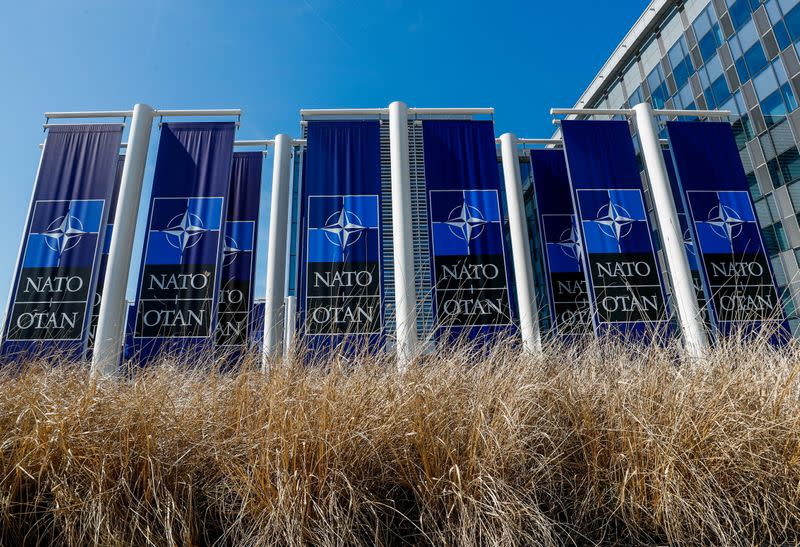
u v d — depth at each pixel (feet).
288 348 14.43
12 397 11.34
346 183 35.76
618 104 94.32
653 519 10.93
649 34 85.66
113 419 11.07
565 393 12.82
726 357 14.51
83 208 34.30
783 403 12.09
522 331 35.04
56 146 35.83
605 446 11.98
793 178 58.85
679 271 35.12
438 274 33.86
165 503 9.85
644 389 12.66
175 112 38.19
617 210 35.70
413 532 10.32
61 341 31.14
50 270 32.86
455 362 14.16
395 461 10.84
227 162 35.94
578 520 11.13
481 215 35.29
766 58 62.85
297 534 9.32
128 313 35.94
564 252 38.63
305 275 33.45
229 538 10.19
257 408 11.91
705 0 73.15
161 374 13.43
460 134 37.47
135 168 36.17
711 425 11.50
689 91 76.18
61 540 9.72
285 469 9.77
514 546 9.55
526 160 52.01
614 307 33.22
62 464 10.12
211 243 33.96
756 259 35.14
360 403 11.35
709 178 37.40
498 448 10.44
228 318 36.32
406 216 35.76
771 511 11.14
